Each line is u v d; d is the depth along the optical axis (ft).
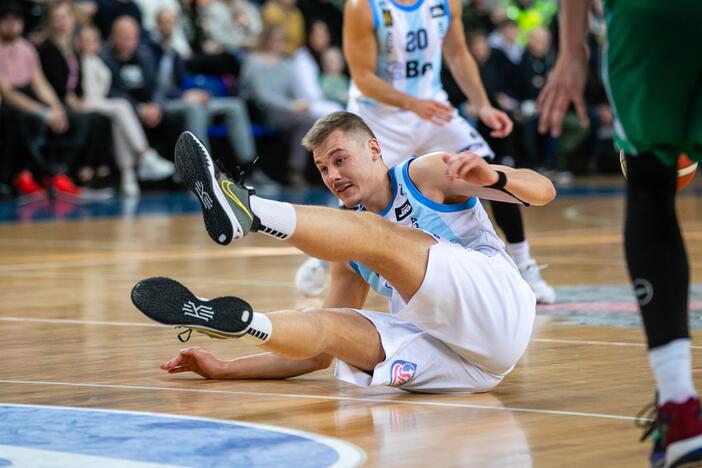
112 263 52.75
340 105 106.22
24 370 27.12
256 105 103.30
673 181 18.61
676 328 17.89
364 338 24.04
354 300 26.78
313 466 17.76
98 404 22.99
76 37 94.02
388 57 40.81
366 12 40.09
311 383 25.66
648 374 26.00
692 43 17.87
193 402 23.24
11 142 90.12
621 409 22.26
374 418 21.71
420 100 39.47
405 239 23.43
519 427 20.79
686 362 17.79
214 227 21.79
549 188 23.61
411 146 41.24
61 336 32.32
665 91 18.16
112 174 99.76
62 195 93.09
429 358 24.21
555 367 27.17
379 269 23.39
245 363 26.04
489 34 120.67
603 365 27.30
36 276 47.80
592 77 124.26
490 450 19.03
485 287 23.97
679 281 18.08
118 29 94.63
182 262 53.21
